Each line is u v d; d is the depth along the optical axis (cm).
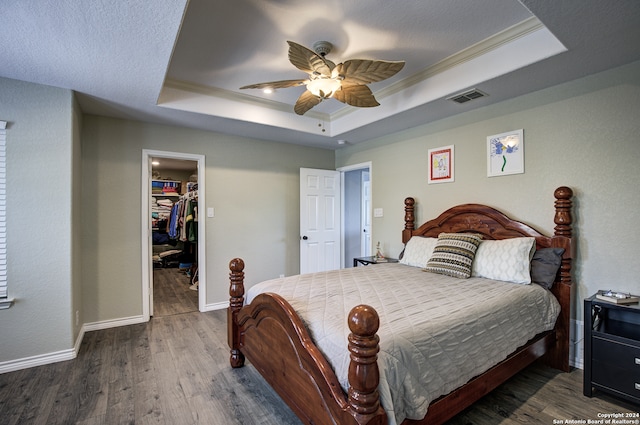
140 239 347
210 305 393
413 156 374
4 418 183
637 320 219
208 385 220
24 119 244
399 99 318
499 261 253
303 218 461
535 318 216
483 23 213
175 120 343
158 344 288
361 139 435
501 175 290
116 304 334
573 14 163
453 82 267
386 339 139
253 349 218
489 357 175
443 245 289
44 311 250
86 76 236
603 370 199
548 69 227
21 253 243
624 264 222
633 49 199
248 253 423
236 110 341
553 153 257
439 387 148
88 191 319
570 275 241
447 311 175
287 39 228
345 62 201
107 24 171
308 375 152
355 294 208
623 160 221
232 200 410
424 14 202
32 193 246
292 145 464
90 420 182
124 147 339
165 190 707
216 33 219
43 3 152
